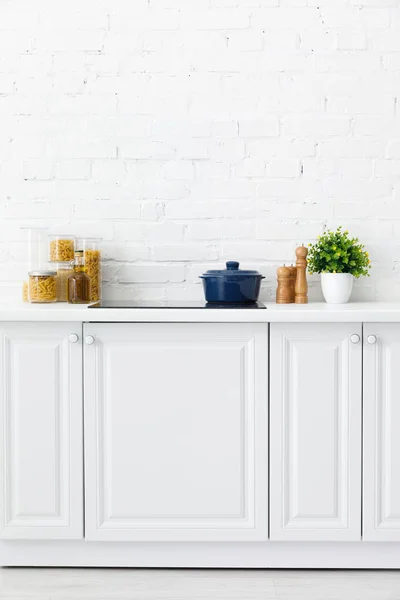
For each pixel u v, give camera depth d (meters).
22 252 2.84
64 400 2.36
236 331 2.33
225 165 2.80
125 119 2.80
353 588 2.25
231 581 2.31
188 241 2.83
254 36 2.78
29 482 2.37
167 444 2.35
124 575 2.36
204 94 2.79
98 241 2.83
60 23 2.80
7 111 2.81
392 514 2.34
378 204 2.79
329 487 2.35
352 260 2.66
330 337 2.33
